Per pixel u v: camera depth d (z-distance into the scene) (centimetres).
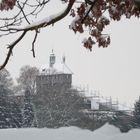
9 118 15600
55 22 1158
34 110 16375
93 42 1316
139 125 15462
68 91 17788
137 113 15675
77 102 17600
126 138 1212
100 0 1231
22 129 1355
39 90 17862
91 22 1280
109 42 1315
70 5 1126
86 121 17175
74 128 1412
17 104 16112
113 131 1376
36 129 1351
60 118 16762
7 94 16450
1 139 1228
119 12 1229
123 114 17850
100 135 1282
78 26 1209
